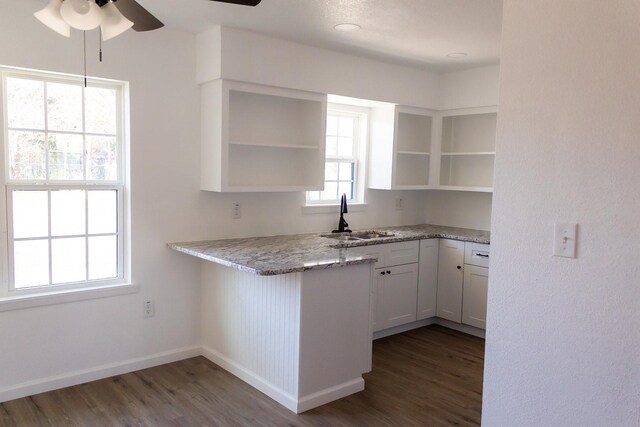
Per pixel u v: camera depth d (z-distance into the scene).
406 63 4.42
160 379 3.45
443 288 4.67
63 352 3.28
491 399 1.89
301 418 2.94
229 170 3.89
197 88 3.72
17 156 3.11
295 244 3.78
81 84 3.33
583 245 1.63
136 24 2.18
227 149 3.56
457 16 3.11
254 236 4.11
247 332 3.42
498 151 1.83
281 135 4.17
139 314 3.59
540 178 1.72
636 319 1.53
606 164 1.57
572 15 1.63
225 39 3.44
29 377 3.17
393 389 3.35
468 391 3.34
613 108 1.55
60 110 3.25
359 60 4.19
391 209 5.16
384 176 4.76
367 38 3.63
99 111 3.42
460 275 4.52
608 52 1.56
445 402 3.17
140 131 3.49
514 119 1.79
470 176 5.07
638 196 1.51
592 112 1.60
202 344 3.93
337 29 3.43
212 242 3.78
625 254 1.54
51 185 3.23
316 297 3.03
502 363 1.85
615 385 1.58
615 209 1.56
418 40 3.67
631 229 1.53
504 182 1.82
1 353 3.06
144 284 3.60
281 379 3.13
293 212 4.35
